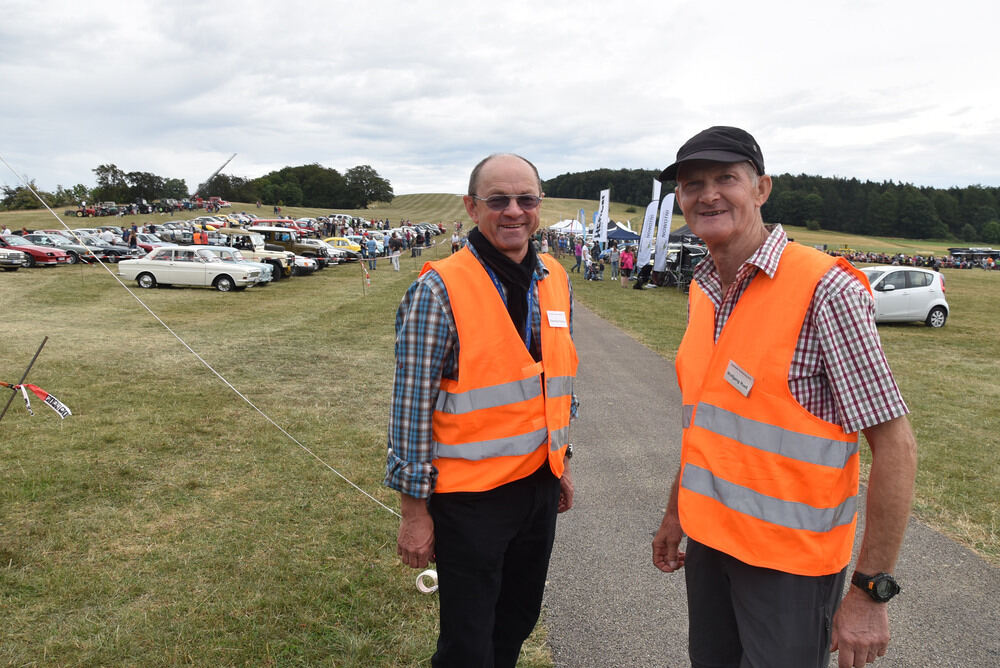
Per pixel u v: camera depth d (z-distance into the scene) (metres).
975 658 2.93
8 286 19.86
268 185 131.00
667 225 23.80
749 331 1.62
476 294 1.92
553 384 2.05
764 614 1.58
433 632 2.97
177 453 5.46
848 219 122.31
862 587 1.50
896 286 15.84
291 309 16.52
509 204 1.92
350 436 6.07
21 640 2.87
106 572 3.47
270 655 2.78
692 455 1.73
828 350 1.48
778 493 1.55
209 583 3.38
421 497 1.87
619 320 15.93
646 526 4.34
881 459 1.46
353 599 3.23
